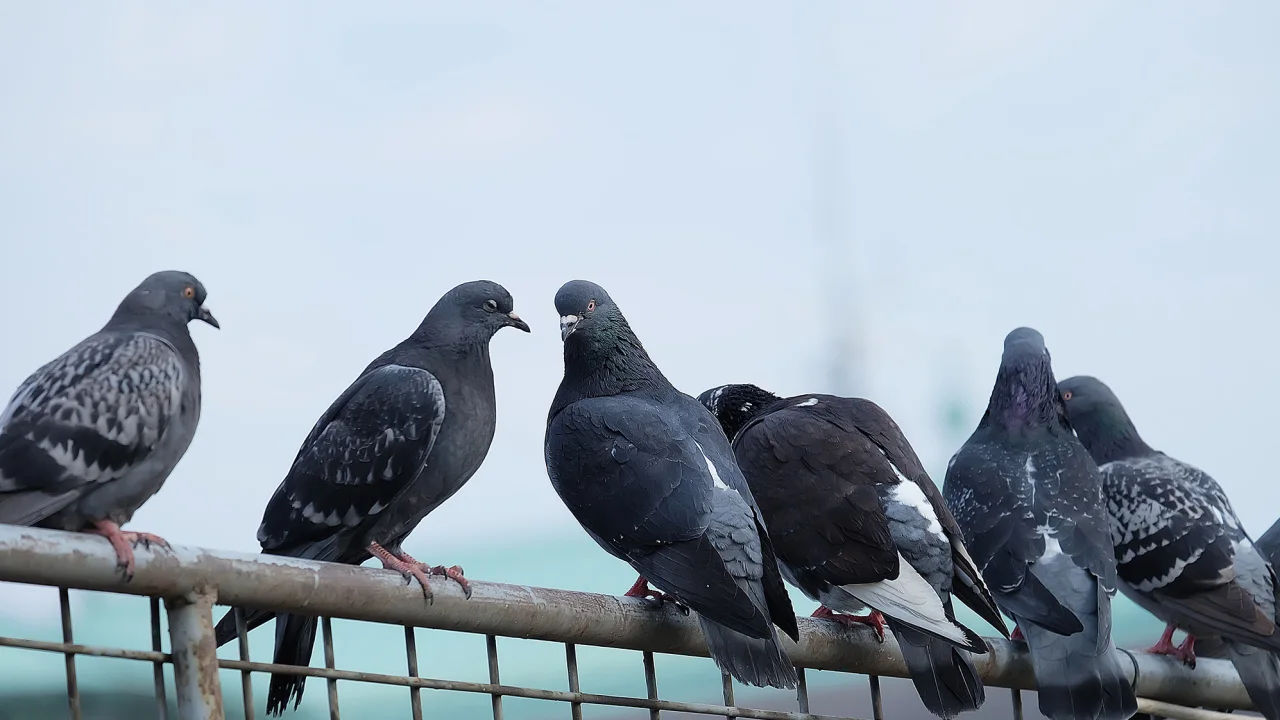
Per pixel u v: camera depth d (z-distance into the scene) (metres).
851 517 7.67
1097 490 9.35
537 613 5.07
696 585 6.16
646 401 7.46
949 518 7.95
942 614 6.92
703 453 6.98
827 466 7.96
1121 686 7.84
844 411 8.52
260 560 4.22
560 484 7.07
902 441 8.36
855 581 7.44
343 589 4.45
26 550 3.76
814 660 6.43
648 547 6.60
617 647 5.59
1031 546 8.86
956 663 6.98
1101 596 8.46
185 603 4.05
